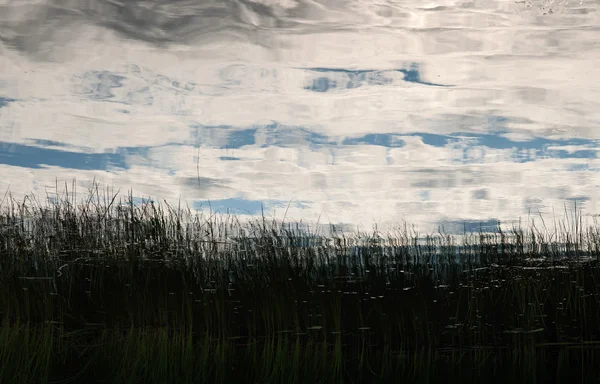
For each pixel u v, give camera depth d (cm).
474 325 461
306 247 496
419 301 462
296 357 421
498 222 529
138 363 427
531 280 478
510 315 464
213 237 512
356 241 505
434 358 443
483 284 479
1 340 434
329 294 458
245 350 458
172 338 448
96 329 473
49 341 443
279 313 456
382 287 471
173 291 470
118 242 514
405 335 457
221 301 467
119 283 483
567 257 500
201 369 422
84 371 430
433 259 497
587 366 442
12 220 530
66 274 496
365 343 456
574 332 458
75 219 530
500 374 436
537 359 449
